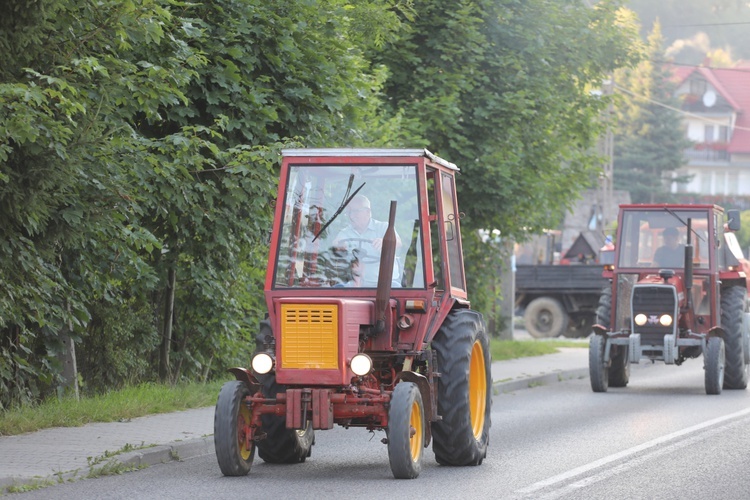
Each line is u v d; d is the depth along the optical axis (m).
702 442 41.12
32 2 34.66
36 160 35.50
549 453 38.41
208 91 48.12
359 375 31.98
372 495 30.03
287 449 35.75
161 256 50.78
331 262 34.59
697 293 63.91
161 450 35.62
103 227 39.34
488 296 81.56
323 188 35.03
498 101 70.69
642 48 79.19
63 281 42.59
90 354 50.09
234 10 49.06
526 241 78.56
